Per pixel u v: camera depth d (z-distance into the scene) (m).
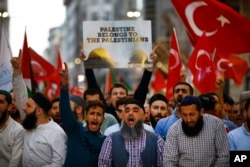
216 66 13.99
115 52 11.77
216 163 8.74
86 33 11.78
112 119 10.85
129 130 8.84
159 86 21.52
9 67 12.70
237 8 39.03
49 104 9.39
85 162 9.03
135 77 86.50
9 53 12.77
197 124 8.72
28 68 13.07
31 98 9.36
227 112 12.76
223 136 8.80
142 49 11.75
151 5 93.38
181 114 8.70
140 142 8.87
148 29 11.75
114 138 8.90
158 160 8.91
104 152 8.88
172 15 59.19
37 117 9.31
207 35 13.83
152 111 11.08
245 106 9.20
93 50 11.77
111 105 12.15
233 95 36.72
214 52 13.90
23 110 9.81
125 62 11.73
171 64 13.52
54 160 9.15
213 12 13.75
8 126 9.66
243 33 13.73
